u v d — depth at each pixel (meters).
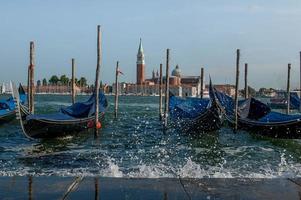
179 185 8.34
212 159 15.08
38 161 14.13
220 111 21.28
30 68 23.70
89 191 7.82
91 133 22.70
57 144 19.00
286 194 7.71
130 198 7.41
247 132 21.86
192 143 19.81
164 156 15.65
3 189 7.86
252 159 15.14
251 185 8.37
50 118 19.02
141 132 24.34
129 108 52.75
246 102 24.03
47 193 7.63
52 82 145.38
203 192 7.83
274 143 19.98
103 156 15.45
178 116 23.06
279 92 56.59
